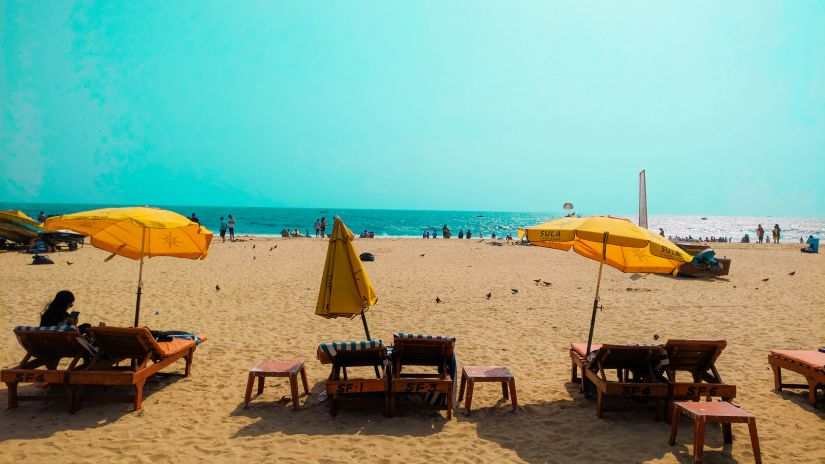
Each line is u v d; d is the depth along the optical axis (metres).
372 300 6.12
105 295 12.58
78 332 5.36
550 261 24.09
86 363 5.73
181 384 6.45
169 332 6.71
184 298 12.55
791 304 12.92
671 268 6.40
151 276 16.09
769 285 16.33
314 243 32.50
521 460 4.62
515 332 9.73
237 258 22.62
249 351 8.03
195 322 10.02
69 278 15.09
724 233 108.06
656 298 13.82
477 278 17.69
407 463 4.53
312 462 4.49
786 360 6.36
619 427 5.37
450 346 5.64
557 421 5.51
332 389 5.39
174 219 5.90
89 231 6.27
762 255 27.98
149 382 6.46
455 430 5.26
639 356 5.71
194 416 5.45
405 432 5.19
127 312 10.77
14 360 7.13
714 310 12.14
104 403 5.75
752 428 4.51
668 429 5.34
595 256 6.89
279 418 5.46
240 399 6.00
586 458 4.68
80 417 5.34
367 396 5.79
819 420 5.59
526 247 32.59
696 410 4.63
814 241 29.67
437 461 4.57
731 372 7.29
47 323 5.89
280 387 6.43
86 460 4.41
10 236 23.19
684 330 10.06
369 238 44.41
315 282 15.66
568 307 12.41
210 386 6.41
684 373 7.35
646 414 5.73
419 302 12.84
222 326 9.73
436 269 20.38
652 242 5.04
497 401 6.09
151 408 5.64
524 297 13.80
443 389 5.50
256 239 36.16
